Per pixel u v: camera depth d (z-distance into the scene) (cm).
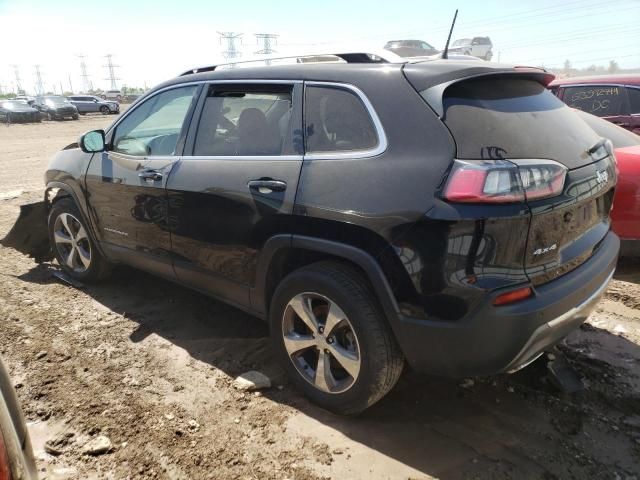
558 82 715
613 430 273
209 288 348
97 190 412
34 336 372
